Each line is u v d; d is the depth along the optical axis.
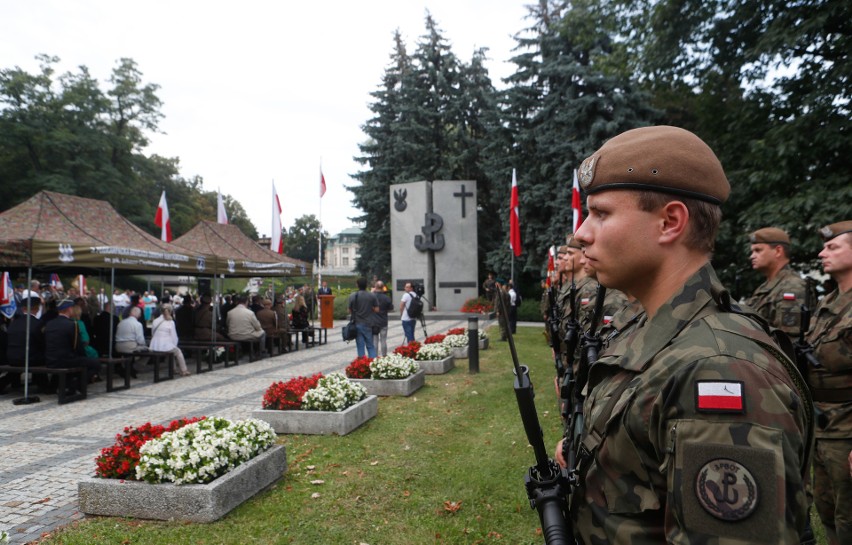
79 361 9.12
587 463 1.16
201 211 59.09
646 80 12.34
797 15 9.23
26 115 35.09
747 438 0.84
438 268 30.78
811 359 2.84
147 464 4.14
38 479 5.14
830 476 2.82
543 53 26.42
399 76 40.03
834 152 9.35
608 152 1.17
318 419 6.22
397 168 36.00
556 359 5.09
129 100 40.22
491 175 28.28
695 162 1.11
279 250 21.09
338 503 4.32
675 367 0.98
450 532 3.83
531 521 4.00
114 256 9.80
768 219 8.91
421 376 9.22
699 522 0.84
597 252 1.19
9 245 8.56
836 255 2.97
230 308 16.31
